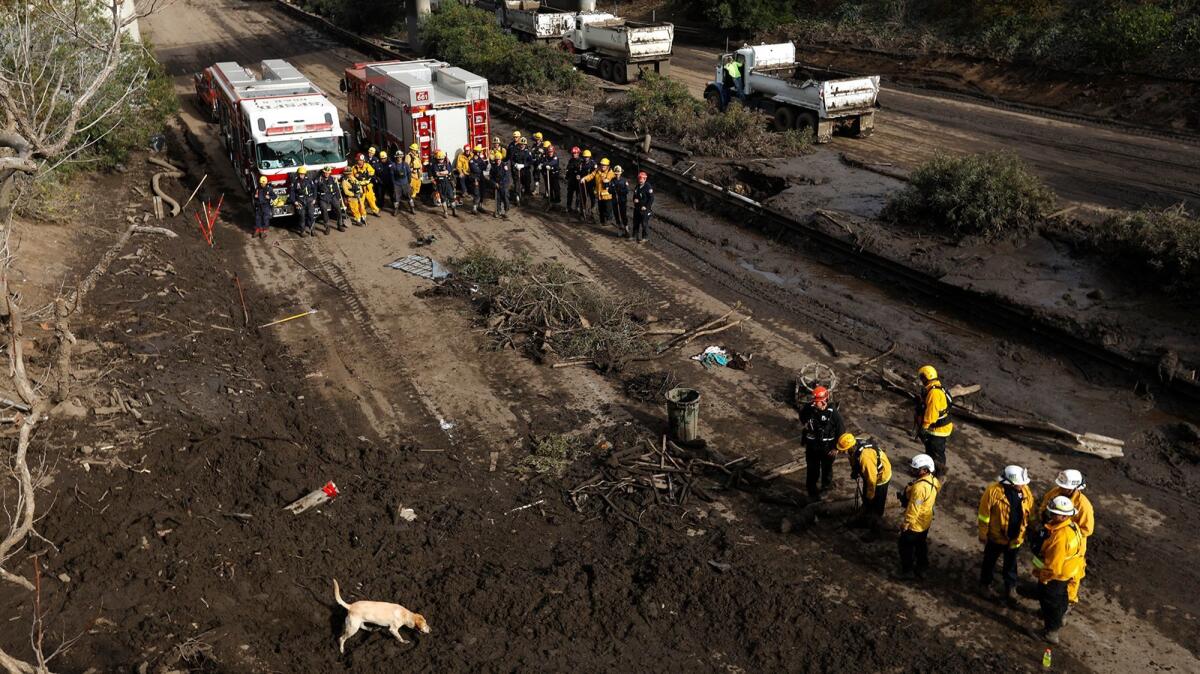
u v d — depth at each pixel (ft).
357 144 95.20
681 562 35.32
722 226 73.41
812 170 81.25
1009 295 56.18
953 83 108.78
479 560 35.83
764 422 45.88
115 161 83.51
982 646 31.27
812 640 31.63
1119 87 94.53
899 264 61.62
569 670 30.12
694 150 88.53
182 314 56.70
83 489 37.91
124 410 44.34
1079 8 107.24
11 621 30.58
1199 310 52.37
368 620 30.53
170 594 32.55
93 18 69.15
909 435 44.16
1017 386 48.24
